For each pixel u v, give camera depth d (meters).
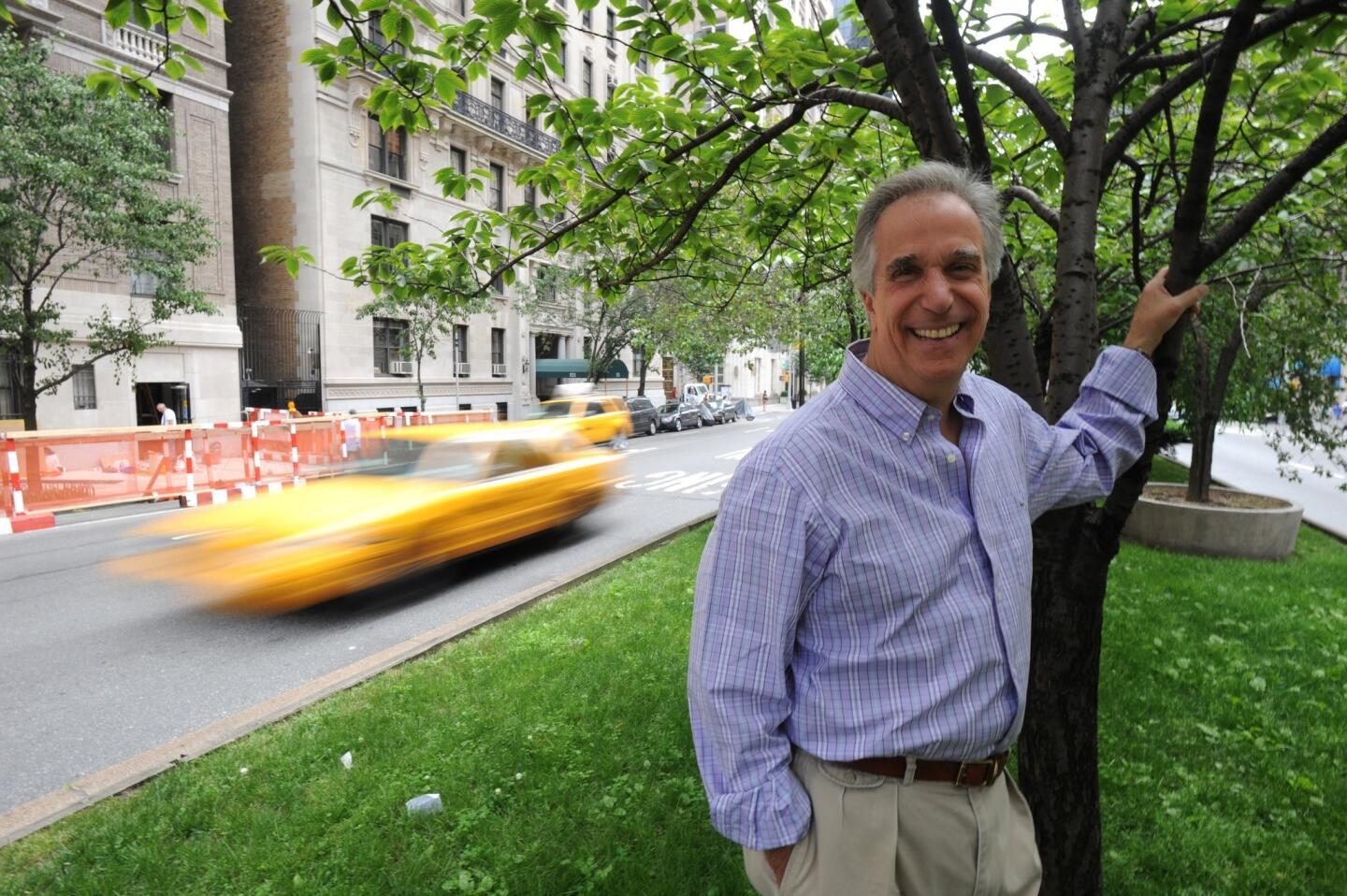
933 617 1.34
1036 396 2.18
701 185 4.10
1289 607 5.98
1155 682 4.48
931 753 1.36
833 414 1.39
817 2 3.65
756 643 1.34
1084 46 2.24
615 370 38.44
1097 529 2.13
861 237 1.50
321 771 3.53
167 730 4.32
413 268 4.38
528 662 4.82
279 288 24.66
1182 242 1.82
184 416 20.00
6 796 3.62
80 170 12.75
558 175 4.36
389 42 3.18
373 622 6.25
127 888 2.75
